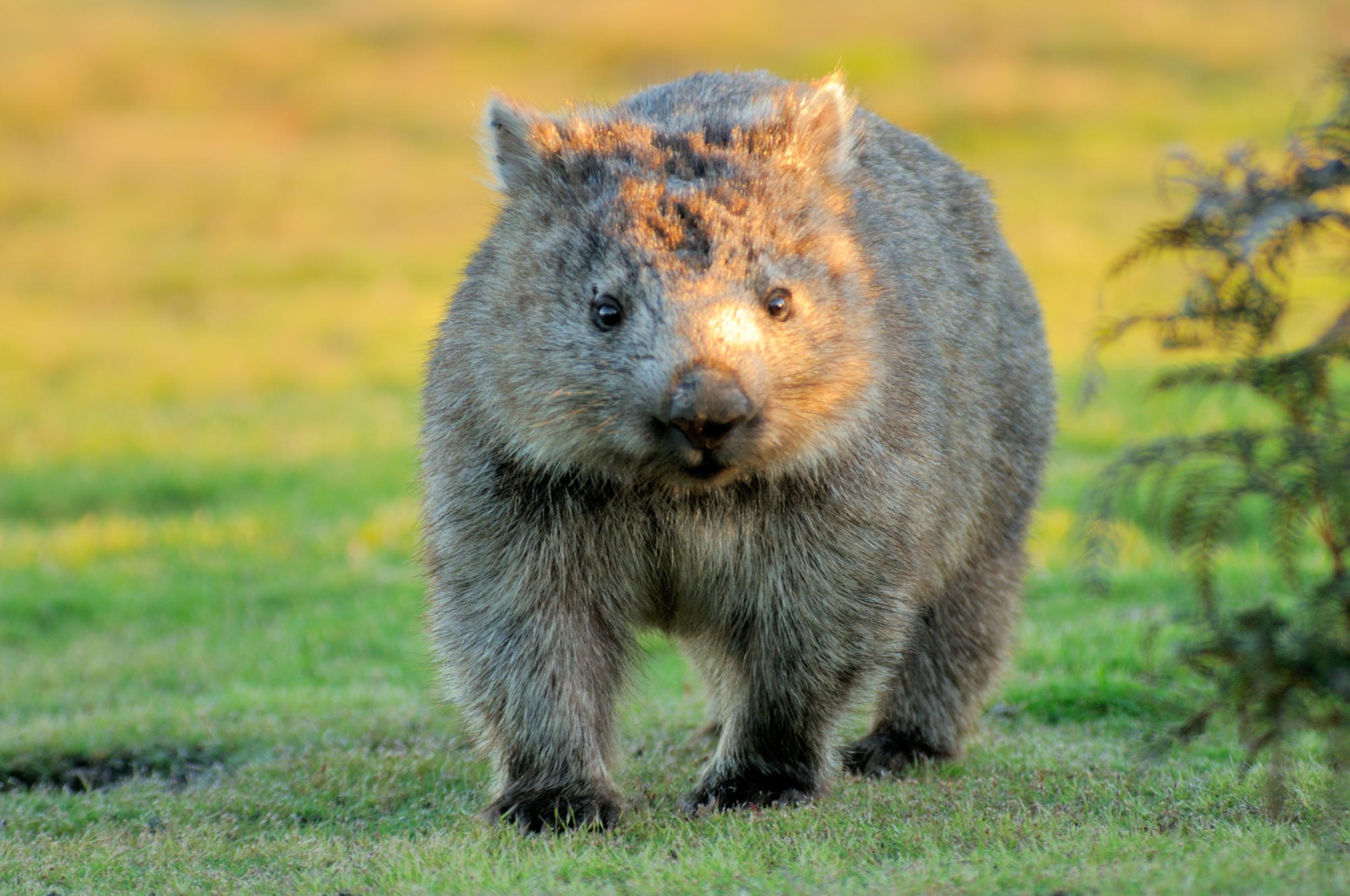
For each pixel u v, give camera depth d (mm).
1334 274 17078
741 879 14336
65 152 106562
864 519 17609
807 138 18047
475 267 18719
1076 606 30516
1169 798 17344
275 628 33938
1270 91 110875
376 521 42469
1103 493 14281
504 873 15156
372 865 16156
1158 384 14938
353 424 55469
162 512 46438
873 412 17531
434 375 18812
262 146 109875
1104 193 91312
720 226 16172
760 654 18219
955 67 118312
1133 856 14352
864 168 20797
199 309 76812
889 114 108062
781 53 122875
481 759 21297
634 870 15039
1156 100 110062
